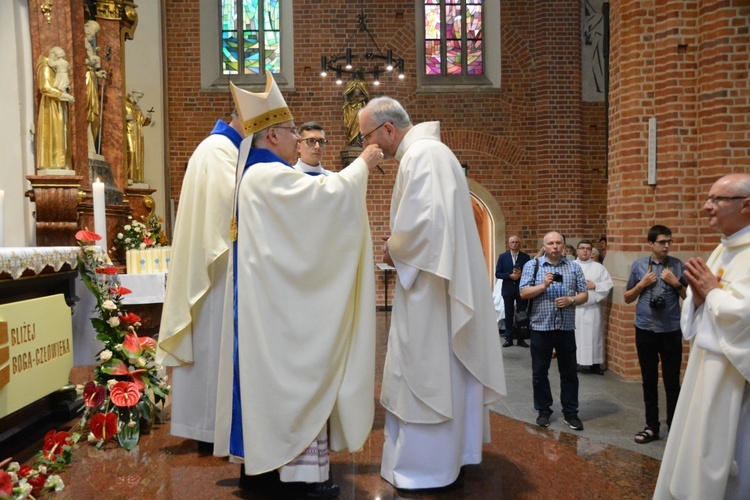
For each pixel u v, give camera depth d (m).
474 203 14.97
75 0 6.96
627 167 7.42
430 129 3.16
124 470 3.40
